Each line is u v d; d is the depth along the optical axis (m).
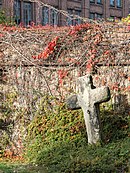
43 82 14.69
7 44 14.80
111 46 14.44
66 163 11.04
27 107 14.67
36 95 14.68
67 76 14.58
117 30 14.46
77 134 13.36
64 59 14.59
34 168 11.48
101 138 12.38
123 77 14.39
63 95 14.56
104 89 12.24
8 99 14.83
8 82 14.85
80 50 14.54
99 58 14.48
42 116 14.21
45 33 14.73
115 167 10.41
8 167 11.89
